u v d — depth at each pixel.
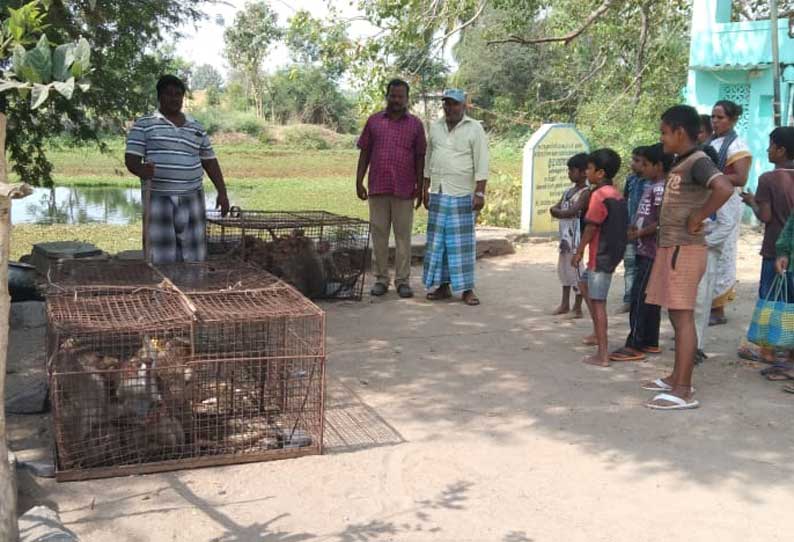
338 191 22.97
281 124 50.31
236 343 4.57
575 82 20.72
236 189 23.77
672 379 5.33
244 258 7.79
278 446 4.38
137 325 4.13
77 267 5.54
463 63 32.56
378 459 4.30
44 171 9.66
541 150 11.56
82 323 4.14
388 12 11.46
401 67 12.32
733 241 7.07
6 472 2.84
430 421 4.88
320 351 4.85
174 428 4.19
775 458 4.39
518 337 6.82
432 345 6.52
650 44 18.14
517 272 9.77
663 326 7.31
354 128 51.94
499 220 13.37
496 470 4.20
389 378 5.68
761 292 5.96
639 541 3.51
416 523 3.63
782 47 12.42
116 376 4.11
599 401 5.26
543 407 5.14
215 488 3.93
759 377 5.79
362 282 8.25
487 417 4.96
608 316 7.62
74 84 2.11
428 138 8.14
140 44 9.09
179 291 4.77
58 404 3.92
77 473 3.94
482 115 30.12
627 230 6.07
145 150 6.35
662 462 4.32
